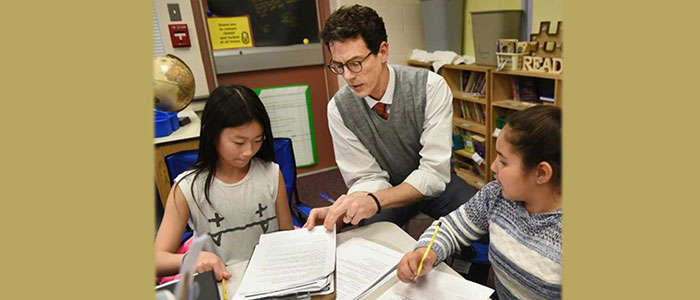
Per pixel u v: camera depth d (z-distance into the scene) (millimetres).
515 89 2373
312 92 3082
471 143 2799
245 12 2688
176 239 1104
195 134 1844
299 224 1560
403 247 954
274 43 2826
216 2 2592
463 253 1342
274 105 2986
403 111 1335
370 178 1401
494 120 2479
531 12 2254
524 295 850
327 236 979
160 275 962
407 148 1430
